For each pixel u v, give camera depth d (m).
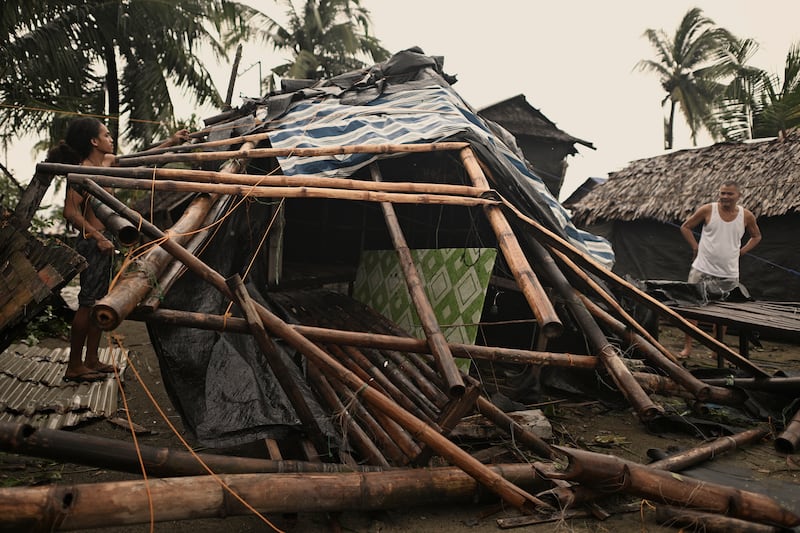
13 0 10.02
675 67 29.47
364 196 3.72
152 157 4.31
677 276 10.52
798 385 4.04
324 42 22.72
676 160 11.20
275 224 4.70
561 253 4.21
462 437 3.56
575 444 3.81
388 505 2.60
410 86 5.75
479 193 4.07
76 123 4.14
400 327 4.83
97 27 12.98
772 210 8.70
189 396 3.42
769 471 3.32
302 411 2.94
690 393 3.83
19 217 3.44
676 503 2.52
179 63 14.31
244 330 2.90
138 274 2.77
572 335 4.93
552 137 14.94
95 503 2.06
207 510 2.25
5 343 2.98
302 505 2.42
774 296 8.96
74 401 3.94
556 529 2.68
